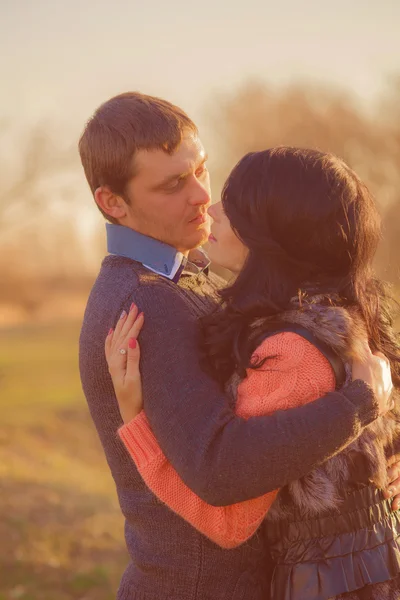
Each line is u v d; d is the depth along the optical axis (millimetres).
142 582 2146
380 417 1964
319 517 1927
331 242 1924
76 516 7707
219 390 1906
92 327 2129
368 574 1891
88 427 15156
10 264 23922
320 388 1843
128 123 2150
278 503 1955
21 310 28328
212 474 1771
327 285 1968
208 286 2389
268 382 1860
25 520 7312
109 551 6879
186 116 2236
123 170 2166
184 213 2207
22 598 5672
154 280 2105
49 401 17219
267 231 1941
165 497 1919
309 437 1749
